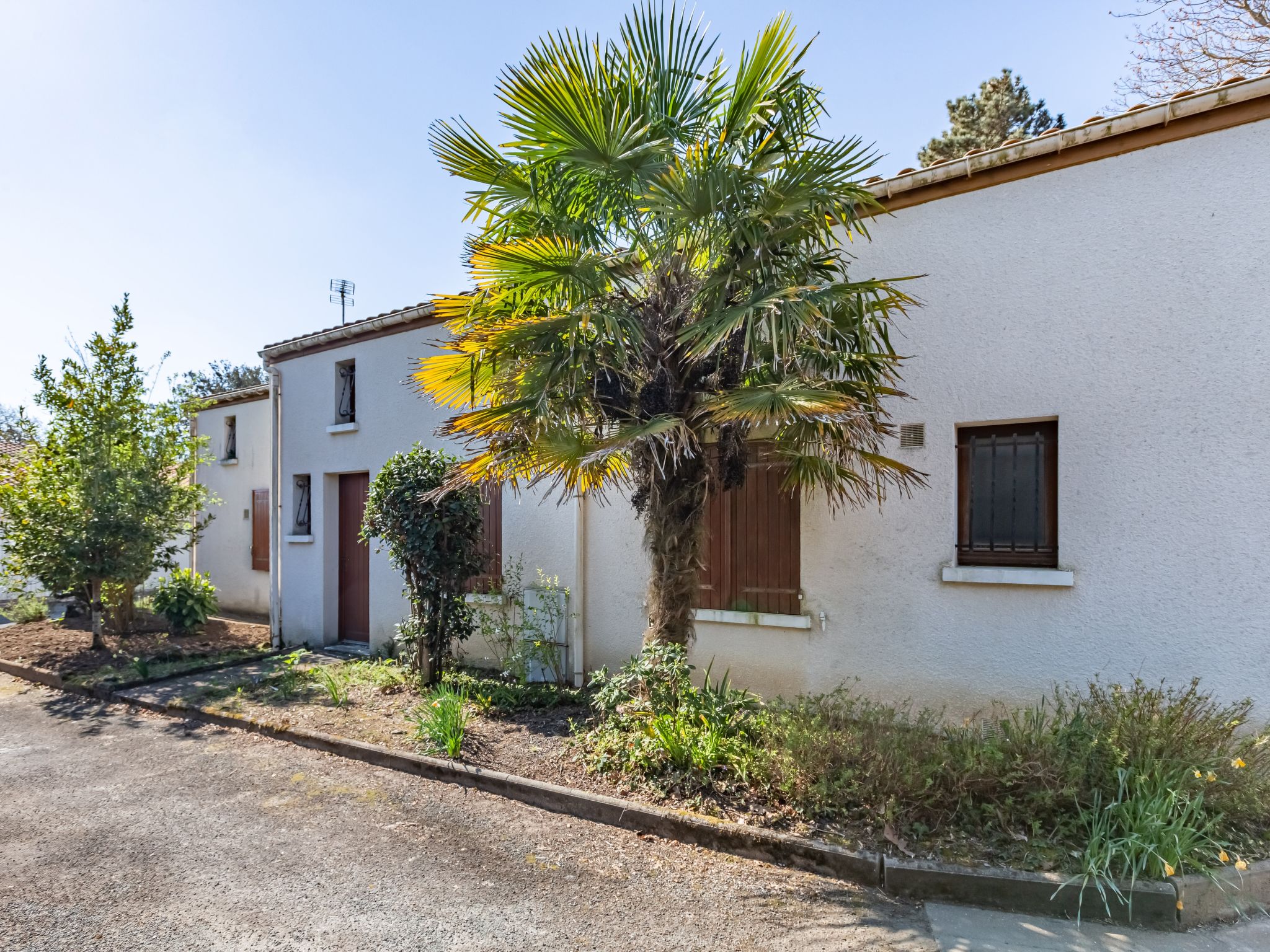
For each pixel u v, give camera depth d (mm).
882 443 5875
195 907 3479
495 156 5137
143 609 12562
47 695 8164
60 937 3219
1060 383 5227
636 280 5500
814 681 6105
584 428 5258
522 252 4902
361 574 10180
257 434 13422
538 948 3141
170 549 11039
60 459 9656
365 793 4996
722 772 4602
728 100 5062
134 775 5387
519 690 6844
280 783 5211
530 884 3703
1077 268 5184
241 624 12578
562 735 5762
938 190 5676
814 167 4758
